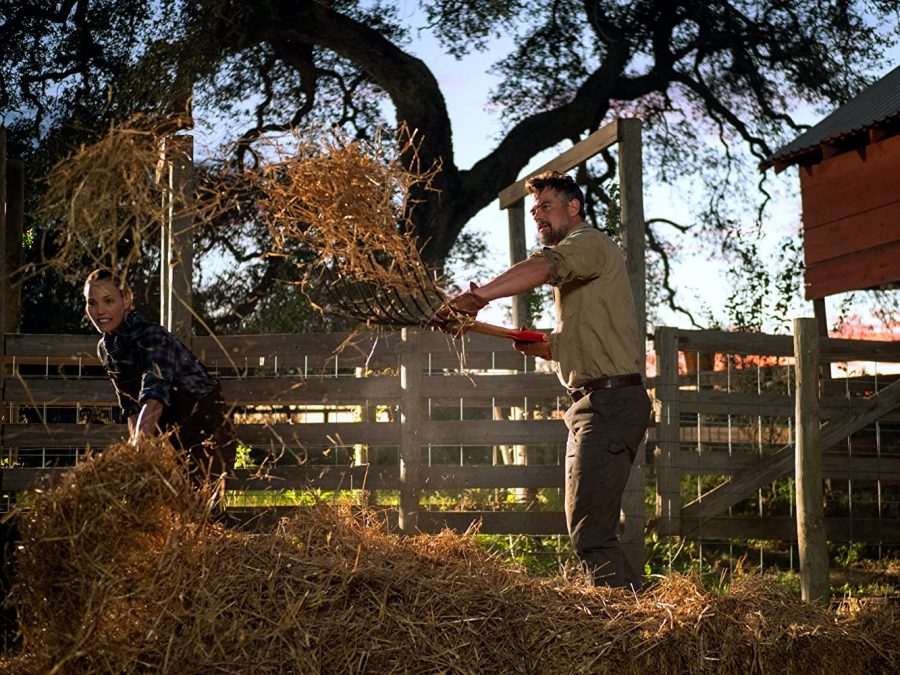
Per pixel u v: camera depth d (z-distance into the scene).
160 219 3.03
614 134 6.23
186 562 2.65
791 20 20.09
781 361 9.45
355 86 19.38
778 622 3.11
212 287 14.60
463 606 2.81
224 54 17.11
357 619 2.69
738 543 7.68
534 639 2.83
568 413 4.03
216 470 4.19
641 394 3.94
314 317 13.73
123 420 6.40
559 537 6.18
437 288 3.69
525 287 3.74
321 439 6.05
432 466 6.11
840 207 10.62
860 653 3.12
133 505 2.64
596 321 3.91
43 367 6.98
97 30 16.66
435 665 2.68
